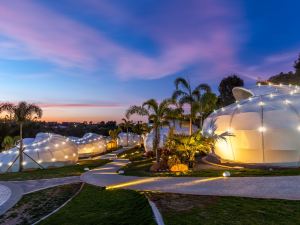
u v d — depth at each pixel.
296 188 14.02
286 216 10.20
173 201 13.08
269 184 15.20
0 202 17.55
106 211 13.66
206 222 10.18
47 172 30.09
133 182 19.42
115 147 78.94
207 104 33.12
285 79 63.84
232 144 23.30
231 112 24.66
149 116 32.25
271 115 22.02
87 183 21.19
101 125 139.62
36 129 85.62
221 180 17.14
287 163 21.12
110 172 27.44
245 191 13.93
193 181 17.50
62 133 113.12
